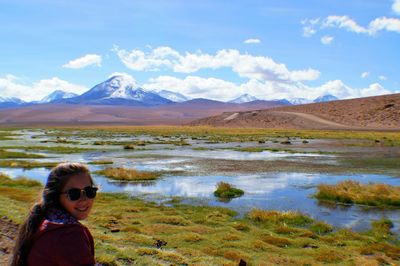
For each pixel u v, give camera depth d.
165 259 11.17
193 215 19.31
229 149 60.38
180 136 102.69
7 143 72.12
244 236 15.59
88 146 65.75
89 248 3.02
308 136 97.94
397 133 107.25
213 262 11.66
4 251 10.49
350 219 19.31
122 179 30.98
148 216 18.59
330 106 194.38
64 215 3.08
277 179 31.72
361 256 13.59
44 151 57.16
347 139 86.50
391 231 17.20
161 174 34.38
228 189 25.28
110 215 18.41
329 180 31.30
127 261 10.51
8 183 27.67
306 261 12.70
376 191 24.22
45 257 2.83
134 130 143.25
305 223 18.20
